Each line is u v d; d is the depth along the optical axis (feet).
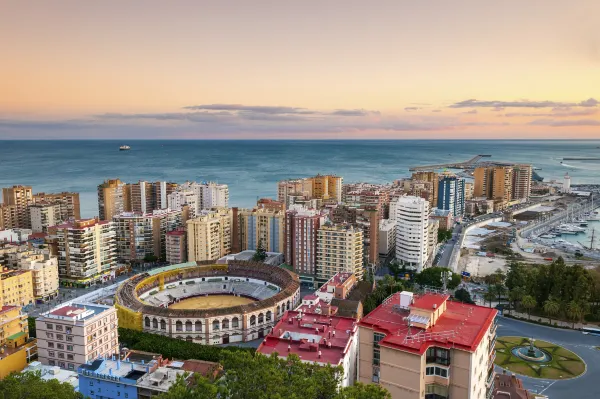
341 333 581.94
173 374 526.57
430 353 404.57
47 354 635.66
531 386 647.56
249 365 382.63
